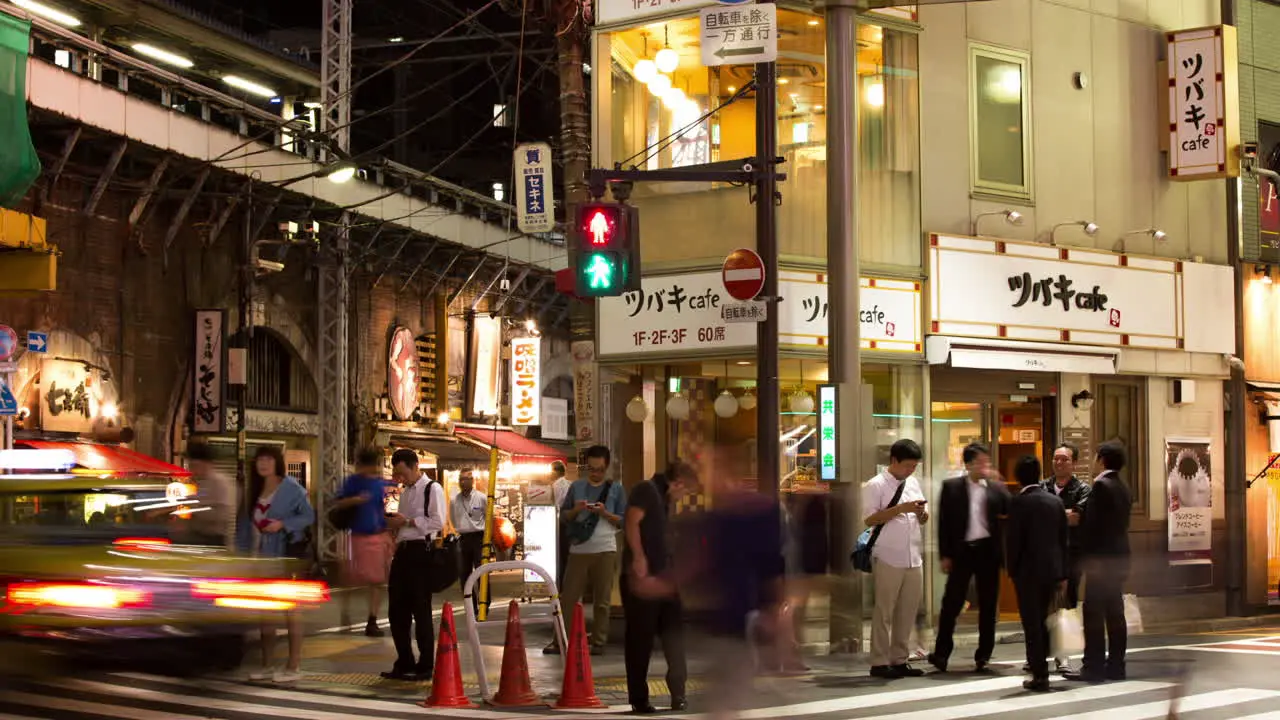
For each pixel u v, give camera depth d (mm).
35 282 23297
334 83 33969
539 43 38562
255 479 13062
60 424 26281
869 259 18234
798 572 14133
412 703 11664
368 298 36656
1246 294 22938
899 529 13648
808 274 17734
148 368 28875
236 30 33656
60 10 28469
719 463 10297
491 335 42125
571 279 17156
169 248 29500
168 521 11523
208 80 34438
